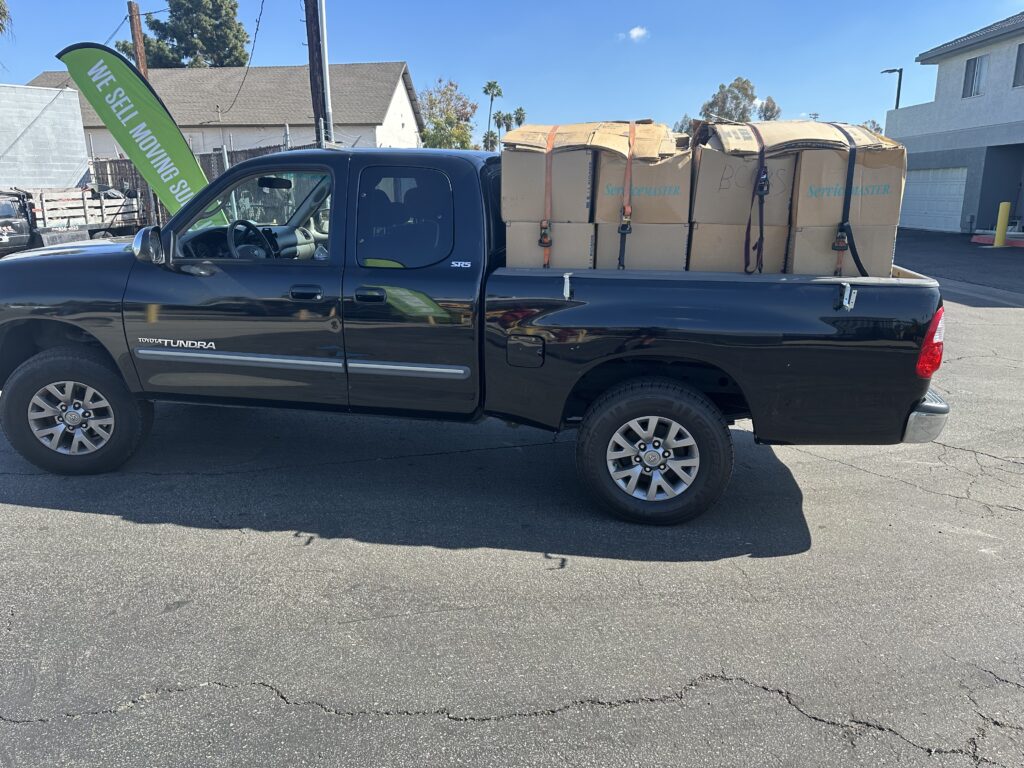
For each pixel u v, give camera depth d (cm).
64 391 459
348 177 428
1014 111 2283
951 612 338
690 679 289
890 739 260
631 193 398
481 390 427
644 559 384
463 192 420
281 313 429
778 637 317
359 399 439
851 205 383
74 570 362
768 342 388
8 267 457
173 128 1059
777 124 411
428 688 282
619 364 423
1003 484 491
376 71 3825
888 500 464
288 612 330
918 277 403
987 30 2423
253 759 247
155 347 446
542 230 409
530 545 398
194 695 277
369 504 445
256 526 412
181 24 4991
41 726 260
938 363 388
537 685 285
